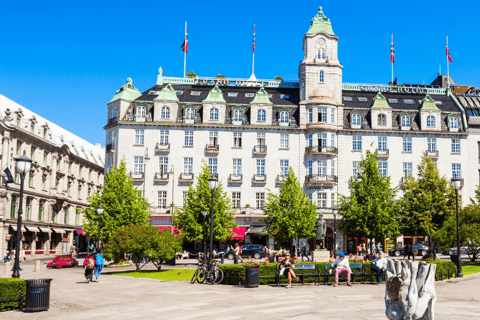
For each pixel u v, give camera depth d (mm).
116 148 61094
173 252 34594
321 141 62094
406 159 63031
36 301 16672
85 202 82062
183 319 14766
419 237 61750
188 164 61188
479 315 14703
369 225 45156
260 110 62719
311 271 24578
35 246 62312
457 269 29203
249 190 61188
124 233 33906
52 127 77062
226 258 53562
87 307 17766
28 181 60906
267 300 18672
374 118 63500
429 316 11125
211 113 62344
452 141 63875
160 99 61688
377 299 18766
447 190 51812
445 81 77188
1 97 63531
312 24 65375
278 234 50719
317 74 63750
